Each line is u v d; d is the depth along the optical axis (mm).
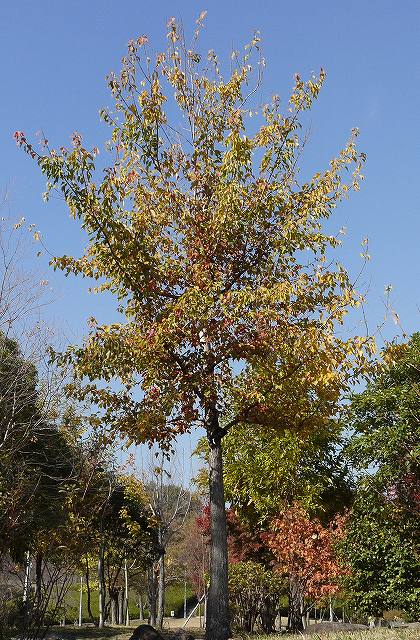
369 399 17766
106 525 24938
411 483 16703
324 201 12609
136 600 50344
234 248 12891
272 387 12219
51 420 11852
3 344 11875
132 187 13180
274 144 13023
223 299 11805
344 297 11828
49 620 8266
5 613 8133
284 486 23641
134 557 29297
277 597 23891
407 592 18188
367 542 18984
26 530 9836
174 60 13438
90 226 12164
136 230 12797
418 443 16531
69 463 11695
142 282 12445
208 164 13281
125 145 13133
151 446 12500
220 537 12273
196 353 12258
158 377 12344
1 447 10031
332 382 11750
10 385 11133
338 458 24812
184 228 13062
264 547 26391
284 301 12023
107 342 12102
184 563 38688
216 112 13438
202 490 30688
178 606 46969
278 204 12852
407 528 17938
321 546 20453
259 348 11836
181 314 11812
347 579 19500
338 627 18078
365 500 18375
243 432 23156
